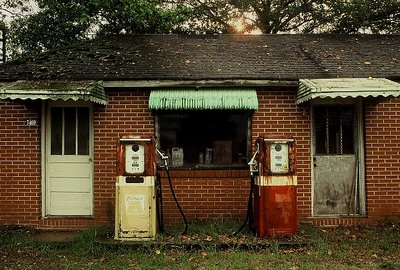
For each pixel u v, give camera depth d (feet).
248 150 28.17
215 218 27.78
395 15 59.62
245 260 21.21
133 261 21.38
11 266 20.94
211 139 28.60
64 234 26.53
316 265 20.58
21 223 27.86
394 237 24.67
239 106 26.43
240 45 35.45
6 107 28.09
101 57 31.50
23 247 23.82
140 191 23.88
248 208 25.49
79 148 28.71
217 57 31.71
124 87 27.66
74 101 28.45
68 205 28.60
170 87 27.43
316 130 28.81
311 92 23.99
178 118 28.55
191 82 27.12
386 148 28.19
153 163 24.13
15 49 49.29
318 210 28.71
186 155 28.50
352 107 28.86
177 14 47.34
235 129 28.63
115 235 23.85
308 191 28.02
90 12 42.65
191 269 20.18
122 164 23.94
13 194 27.91
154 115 28.09
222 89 27.55
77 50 33.68
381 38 37.93
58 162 28.66
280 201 24.17
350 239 24.61
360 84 24.61
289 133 28.14
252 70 28.48
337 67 29.25
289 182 24.26
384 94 23.52
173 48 34.35
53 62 30.48
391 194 28.07
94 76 27.20
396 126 28.27
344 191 28.76
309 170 28.07
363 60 30.89
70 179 28.63
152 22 45.01
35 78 27.07
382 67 29.22
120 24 45.29
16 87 24.52
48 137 28.60
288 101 28.17
